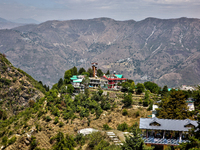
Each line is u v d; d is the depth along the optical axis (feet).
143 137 230.68
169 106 312.71
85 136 304.91
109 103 413.39
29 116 373.61
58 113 363.35
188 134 230.07
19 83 524.11
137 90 466.70
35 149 303.07
